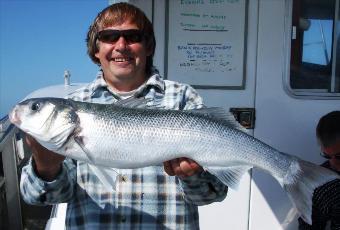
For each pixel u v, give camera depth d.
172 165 0.87
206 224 1.43
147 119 0.86
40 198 0.87
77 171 0.92
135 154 0.85
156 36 1.42
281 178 0.89
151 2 1.41
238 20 1.43
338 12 1.44
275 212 1.43
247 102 1.44
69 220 0.91
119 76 0.93
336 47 1.45
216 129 0.87
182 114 0.87
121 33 0.91
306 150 1.45
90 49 0.99
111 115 0.85
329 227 1.17
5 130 1.50
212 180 0.89
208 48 1.43
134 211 0.89
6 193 1.56
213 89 1.44
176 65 1.43
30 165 0.85
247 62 1.44
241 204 1.43
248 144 0.88
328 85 1.46
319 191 1.15
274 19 1.43
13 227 1.58
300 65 1.45
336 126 1.20
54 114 0.84
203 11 1.42
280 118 1.45
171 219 0.89
